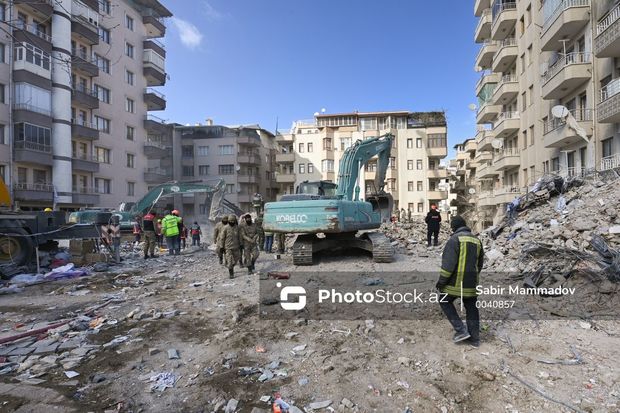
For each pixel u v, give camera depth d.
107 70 36.69
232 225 9.80
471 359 4.31
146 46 42.16
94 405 3.56
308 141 53.50
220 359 4.48
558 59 23.12
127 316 6.28
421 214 51.25
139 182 40.66
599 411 3.26
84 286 9.05
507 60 30.97
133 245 20.66
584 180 13.15
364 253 12.83
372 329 5.35
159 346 4.97
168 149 47.47
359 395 3.62
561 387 3.66
